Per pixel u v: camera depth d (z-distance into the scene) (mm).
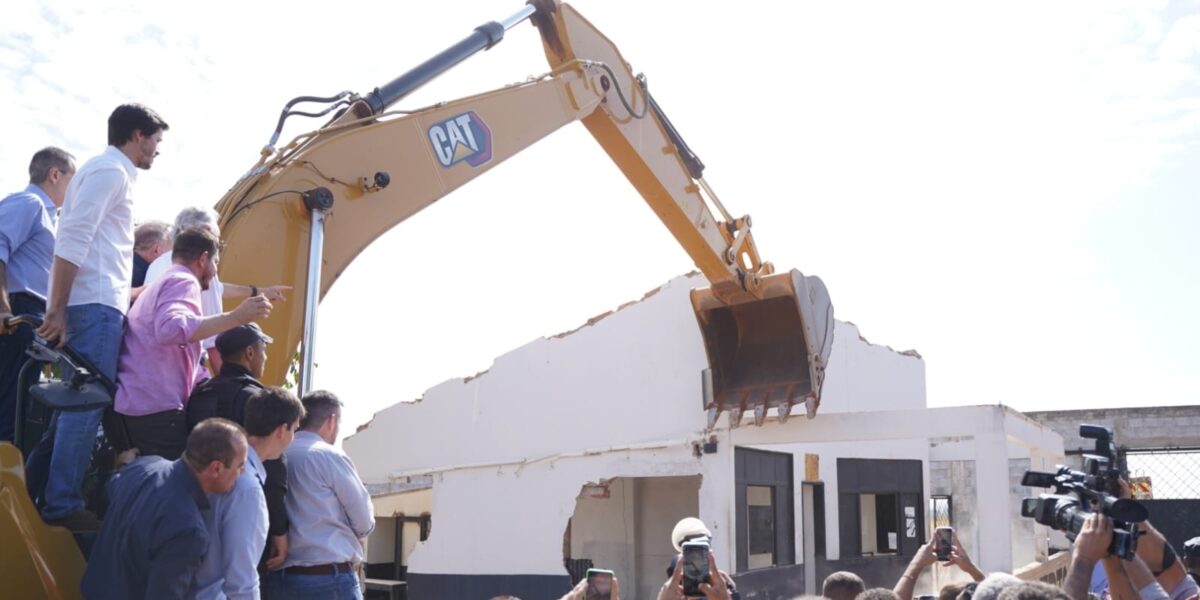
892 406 18938
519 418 17047
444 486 17359
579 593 4723
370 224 7008
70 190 4207
